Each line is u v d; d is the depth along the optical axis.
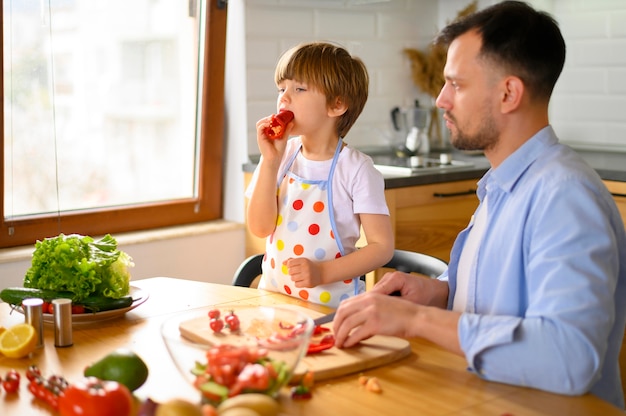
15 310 1.59
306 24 3.14
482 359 1.18
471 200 3.04
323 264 1.72
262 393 1.05
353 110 1.90
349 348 1.31
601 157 3.12
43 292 1.54
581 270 1.14
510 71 1.26
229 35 3.01
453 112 1.33
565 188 1.20
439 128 3.68
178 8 2.94
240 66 2.99
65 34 2.65
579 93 3.41
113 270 1.59
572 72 3.42
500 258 1.30
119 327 1.51
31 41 2.55
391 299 1.27
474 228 1.45
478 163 3.23
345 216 1.86
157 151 2.98
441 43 1.36
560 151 1.29
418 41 3.59
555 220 1.18
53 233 2.68
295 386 1.18
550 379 1.13
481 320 1.19
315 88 1.82
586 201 1.18
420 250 2.88
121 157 2.88
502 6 1.30
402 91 3.55
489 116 1.30
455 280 1.49
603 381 1.31
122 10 2.79
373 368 1.26
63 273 1.53
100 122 2.80
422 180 2.83
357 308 1.27
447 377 1.22
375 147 3.48
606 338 1.13
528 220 1.24
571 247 1.15
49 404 1.12
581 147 3.43
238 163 3.06
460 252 1.49
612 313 1.14
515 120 1.30
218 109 3.04
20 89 2.55
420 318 1.23
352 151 1.89
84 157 2.77
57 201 2.70
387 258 1.78
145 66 2.89
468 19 1.31
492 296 1.32
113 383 1.03
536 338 1.13
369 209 1.82
